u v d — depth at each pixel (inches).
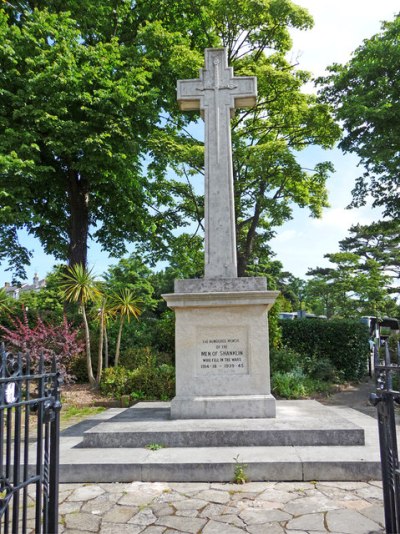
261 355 267.4
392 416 128.5
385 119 667.4
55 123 563.2
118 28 733.9
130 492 181.3
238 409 257.8
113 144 617.3
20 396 111.8
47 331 470.3
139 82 644.1
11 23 654.5
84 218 698.8
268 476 191.8
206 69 315.6
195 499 171.6
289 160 625.6
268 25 675.4
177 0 708.0
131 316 671.1
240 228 761.6
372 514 153.9
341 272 1306.6
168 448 221.1
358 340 642.2
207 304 267.6
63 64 565.9
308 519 150.3
